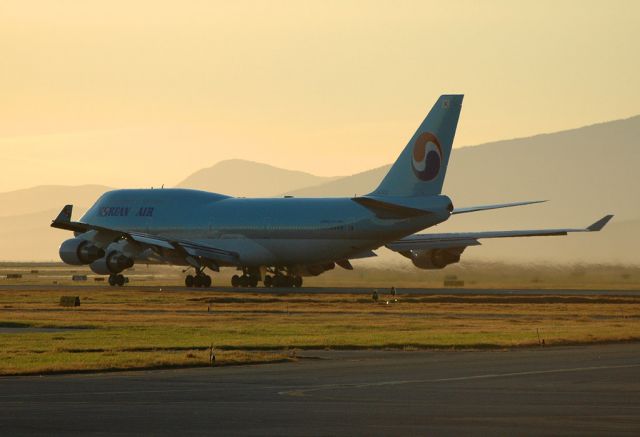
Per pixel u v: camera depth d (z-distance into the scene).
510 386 92.69
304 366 109.88
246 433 70.38
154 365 108.75
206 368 108.56
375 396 86.75
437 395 87.38
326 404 82.56
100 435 69.81
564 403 82.69
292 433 70.38
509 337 143.00
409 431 70.81
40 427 72.75
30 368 106.19
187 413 78.50
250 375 101.88
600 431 70.50
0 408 81.12
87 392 89.94
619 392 88.75
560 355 120.88
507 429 71.38
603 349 129.00
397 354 123.19
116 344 134.88
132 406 81.94
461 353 124.31
